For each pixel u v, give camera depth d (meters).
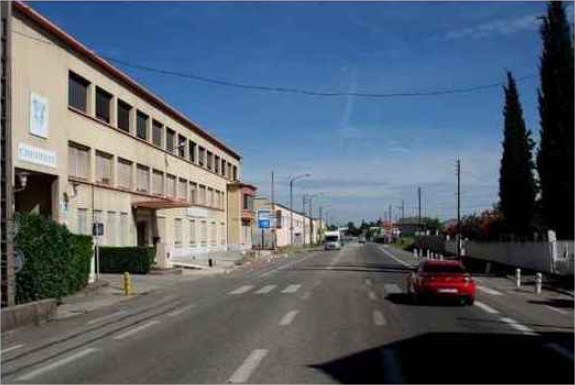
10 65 20.73
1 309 18.41
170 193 62.66
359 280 38.41
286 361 12.95
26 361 13.49
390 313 21.77
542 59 41.62
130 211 50.50
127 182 50.38
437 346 14.90
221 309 23.44
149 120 55.62
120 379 11.42
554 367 12.45
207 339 16.05
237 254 77.50
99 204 43.91
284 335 16.58
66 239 27.58
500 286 35.03
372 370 12.06
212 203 80.88
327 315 21.09
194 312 22.62
